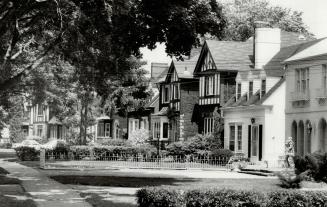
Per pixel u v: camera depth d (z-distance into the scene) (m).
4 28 21.09
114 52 24.55
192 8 22.70
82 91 48.91
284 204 14.84
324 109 35.69
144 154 46.81
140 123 67.31
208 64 51.03
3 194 20.14
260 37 46.66
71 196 20.19
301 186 25.03
